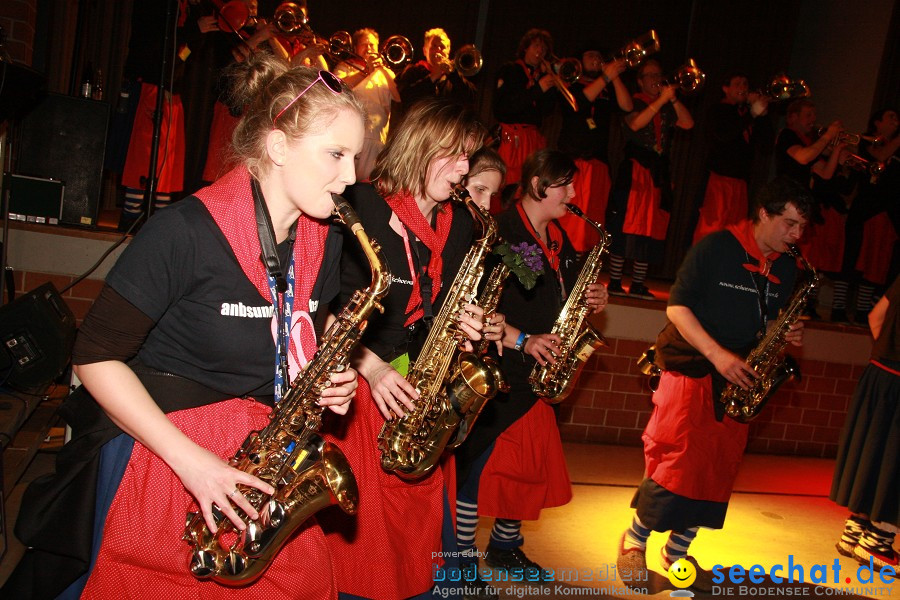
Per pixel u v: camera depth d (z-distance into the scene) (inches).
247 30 212.4
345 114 62.3
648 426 131.6
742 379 119.6
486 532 151.7
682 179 357.7
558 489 122.9
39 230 180.5
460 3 327.6
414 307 94.9
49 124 187.2
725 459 125.1
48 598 65.5
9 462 119.9
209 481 60.0
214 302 63.1
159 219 60.4
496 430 117.0
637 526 133.3
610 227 236.1
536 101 237.1
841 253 264.8
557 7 336.5
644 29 349.7
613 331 226.7
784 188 124.2
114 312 59.1
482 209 104.8
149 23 202.4
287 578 67.9
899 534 178.7
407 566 92.4
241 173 66.0
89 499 64.6
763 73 360.2
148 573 64.6
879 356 150.4
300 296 69.4
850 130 329.4
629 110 236.1
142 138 201.6
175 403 64.7
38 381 125.8
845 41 337.7
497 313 112.1
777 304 131.2
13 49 192.1
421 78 230.8
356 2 318.3
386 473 92.0
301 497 66.8
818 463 245.0
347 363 71.4
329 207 64.8
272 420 67.7
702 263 126.8
